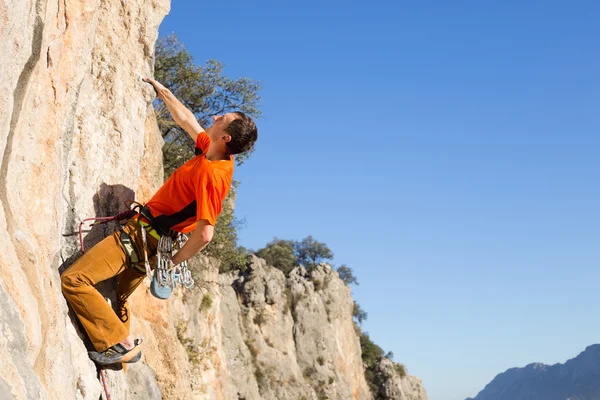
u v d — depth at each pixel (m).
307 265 73.62
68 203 5.17
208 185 4.79
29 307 3.61
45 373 3.82
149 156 7.05
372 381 63.19
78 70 4.93
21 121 4.06
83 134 5.52
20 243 3.90
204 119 21.19
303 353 50.41
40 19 4.03
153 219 4.89
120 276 5.38
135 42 6.53
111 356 4.91
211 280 25.67
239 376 38.22
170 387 7.05
